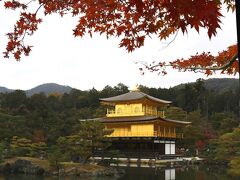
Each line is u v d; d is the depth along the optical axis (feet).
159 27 20.20
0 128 190.08
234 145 144.15
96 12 22.44
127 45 22.03
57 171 133.59
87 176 129.59
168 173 142.10
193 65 36.01
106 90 400.06
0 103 334.85
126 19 21.08
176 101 377.91
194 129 230.68
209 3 14.35
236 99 399.24
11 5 23.04
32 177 125.49
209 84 608.60
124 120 192.44
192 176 130.31
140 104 200.75
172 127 211.41
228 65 25.59
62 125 226.99
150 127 188.24
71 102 367.45
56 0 23.68
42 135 208.33
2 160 147.74
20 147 165.27
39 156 161.38
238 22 12.64
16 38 24.30
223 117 279.08
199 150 221.05
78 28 23.79
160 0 17.34
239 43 12.67
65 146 147.64
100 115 254.06
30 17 24.00
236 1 12.66
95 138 144.87
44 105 301.22
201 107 369.50
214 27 14.17
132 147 195.62
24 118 230.48
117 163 172.45
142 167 163.12
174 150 212.43
